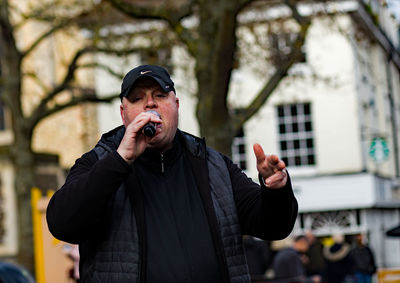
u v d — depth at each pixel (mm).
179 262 3078
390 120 30750
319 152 27219
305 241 17656
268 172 3031
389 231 11219
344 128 27000
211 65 12117
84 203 2889
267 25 16734
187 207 3178
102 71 27453
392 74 31672
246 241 13031
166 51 18219
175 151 3252
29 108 25688
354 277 19547
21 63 19672
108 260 3043
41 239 8156
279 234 3188
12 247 22750
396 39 32312
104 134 3291
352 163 26969
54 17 19125
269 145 27562
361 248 19656
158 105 3098
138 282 3027
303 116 27438
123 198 3113
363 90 27703
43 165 19562
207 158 3309
